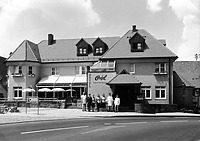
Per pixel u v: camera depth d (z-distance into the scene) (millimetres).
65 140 13109
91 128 18031
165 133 16250
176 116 32406
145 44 46750
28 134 14992
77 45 53656
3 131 16172
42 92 52906
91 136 14500
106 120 24516
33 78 52188
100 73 42688
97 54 52594
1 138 13609
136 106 36750
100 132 16109
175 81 48562
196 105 52375
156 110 38594
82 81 50688
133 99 40750
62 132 15914
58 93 52719
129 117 29531
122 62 45688
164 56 44500
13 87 51875
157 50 45625
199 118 29500
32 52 53500
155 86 44688
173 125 20781
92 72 42938
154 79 44750
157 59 44844
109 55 46219
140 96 39500
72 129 17359
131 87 41250
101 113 32688
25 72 51625
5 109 33625
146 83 44906
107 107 36406
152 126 19812
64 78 52281
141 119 26406
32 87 51875
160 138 14328
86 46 53250
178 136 15109
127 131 16781
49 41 57938
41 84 51781
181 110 41500
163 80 44531
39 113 31797
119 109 38000
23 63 51625
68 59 53312
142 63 45344
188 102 47500
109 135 14969
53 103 44656
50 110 37938
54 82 51469
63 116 28000
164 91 44469
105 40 55094
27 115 28250
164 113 36562
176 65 60469
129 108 38062
